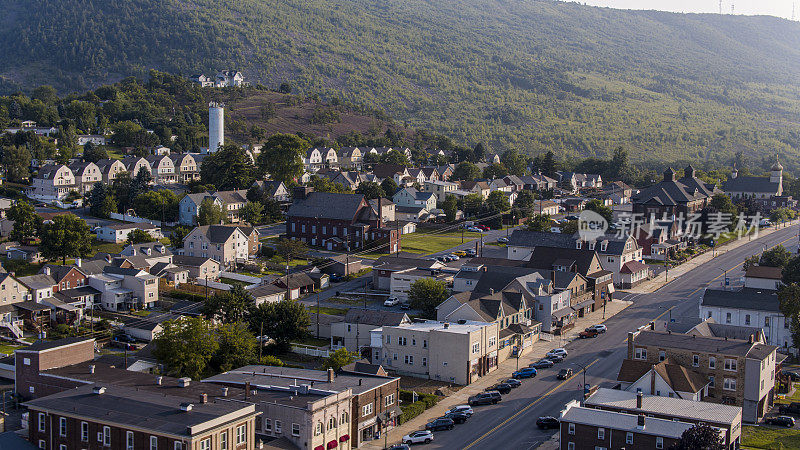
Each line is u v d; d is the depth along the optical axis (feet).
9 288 397.60
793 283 400.67
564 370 341.41
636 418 251.60
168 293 453.58
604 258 512.22
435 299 421.59
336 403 258.57
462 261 536.83
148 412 236.02
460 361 335.26
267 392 268.82
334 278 504.43
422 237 650.43
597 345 388.16
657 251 580.71
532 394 318.86
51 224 503.61
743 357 299.17
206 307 383.86
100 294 432.66
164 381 276.41
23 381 292.20
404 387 328.49
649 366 297.53
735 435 258.37
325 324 394.32
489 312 371.97
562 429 254.27
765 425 295.28
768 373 309.01
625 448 244.42
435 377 341.41
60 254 492.95
